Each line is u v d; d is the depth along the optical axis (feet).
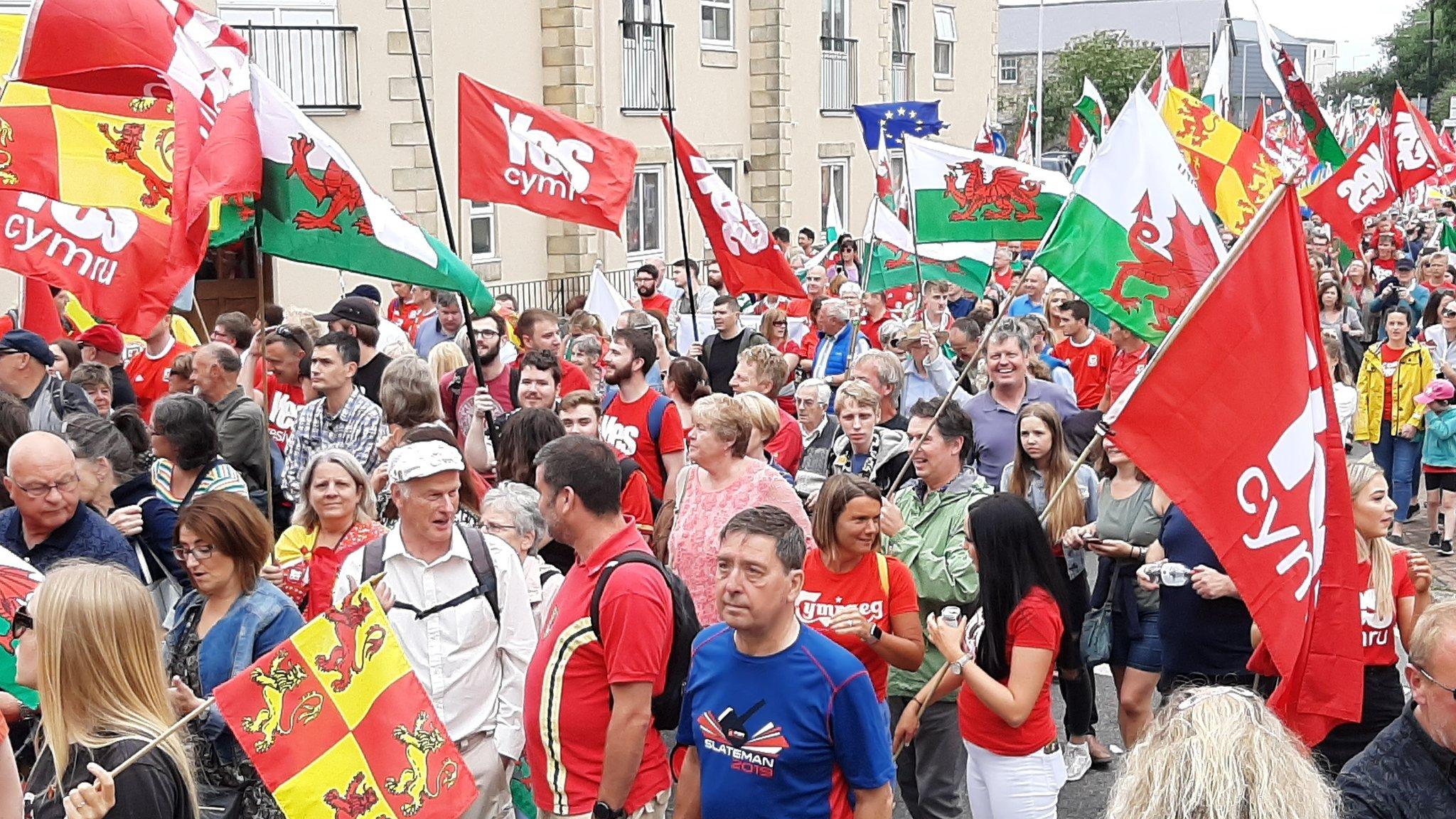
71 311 33.12
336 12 59.93
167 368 32.60
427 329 40.29
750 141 88.99
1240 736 9.11
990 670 16.20
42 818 11.82
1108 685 27.50
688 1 81.25
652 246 78.38
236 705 13.10
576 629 14.98
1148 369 14.99
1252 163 34.45
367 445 25.91
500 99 29.63
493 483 25.84
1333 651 14.66
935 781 18.85
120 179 22.38
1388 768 12.17
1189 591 19.65
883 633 17.08
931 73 111.65
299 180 20.33
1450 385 36.24
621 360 25.91
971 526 16.24
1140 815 9.14
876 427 23.79
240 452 24.82
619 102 74.49
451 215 64.80
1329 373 14.99
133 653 11.95
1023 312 50.08
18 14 25.29
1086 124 65.00
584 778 15.07
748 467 20.51
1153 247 19.01
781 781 13.14
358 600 13.64
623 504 22.91
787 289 35.94
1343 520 14.78
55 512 17.40
